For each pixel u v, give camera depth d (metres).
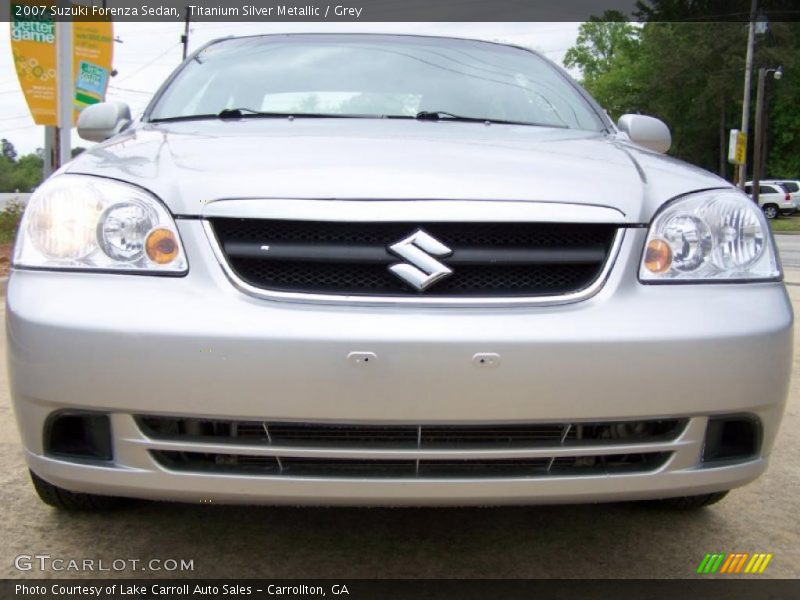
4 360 4.30
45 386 1.73
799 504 2.62
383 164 1.94
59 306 1.74
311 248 1.76
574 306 1.76
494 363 1.68
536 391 1.69
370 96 2.88
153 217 1.81
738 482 1.88
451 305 1.73
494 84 3.04
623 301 1.78
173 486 1.74
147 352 1.68
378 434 1.72
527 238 1.82
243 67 3.07
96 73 9.85
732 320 1.80
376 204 1.79
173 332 1.68
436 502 1.74
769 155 47.12
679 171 2.14
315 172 1.88
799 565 2.20
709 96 45.22
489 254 1.78
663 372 1.73
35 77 9.09
